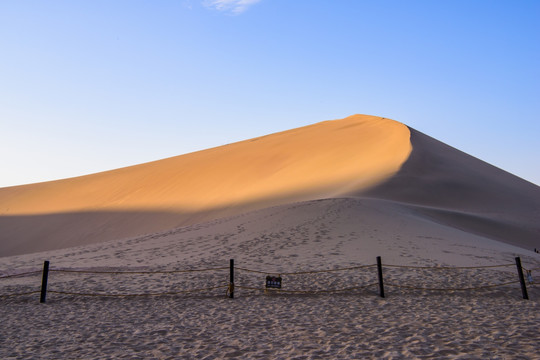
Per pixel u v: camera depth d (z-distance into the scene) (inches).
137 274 518.3
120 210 1712.6
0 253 1520.7
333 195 1103.6
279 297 414.9
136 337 294.5
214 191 1657.2
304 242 660.1
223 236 754.2
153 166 2298.2
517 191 1384.1
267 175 1692.9
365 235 680.4
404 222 768.9
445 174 1344.7
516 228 1013.2
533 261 597.0
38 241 1572.3
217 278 484.7
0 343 284.8
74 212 1792.6
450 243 660.7
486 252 624.7
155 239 815.7
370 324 316.2
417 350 254.5
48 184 2317.9
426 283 453.7
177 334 299.6
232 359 247.0
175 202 1656.0
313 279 471.2
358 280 462.9
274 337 288.2
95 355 258.5
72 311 373.1
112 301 407.2
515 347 257.3
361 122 2372.0
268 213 886.4
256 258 586.9
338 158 1643.7
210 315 352.8
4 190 2330.2
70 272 546.0
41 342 286.4
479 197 1248.2
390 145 1611.7
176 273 517.3
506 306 373.7
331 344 269.7
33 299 418.0
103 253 722.8
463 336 282.4
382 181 1192.2
